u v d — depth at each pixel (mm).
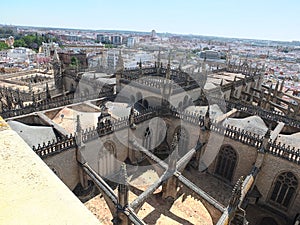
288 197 36344
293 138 40219
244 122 45062
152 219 32812
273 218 37031
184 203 36219
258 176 38281
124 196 27359
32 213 4453
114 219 28516
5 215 4340
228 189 40688
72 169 34531
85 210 4723
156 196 37062
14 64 168625
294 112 66375
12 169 5523
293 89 126938
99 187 31781
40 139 33094
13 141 6598
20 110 41531
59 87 78938
